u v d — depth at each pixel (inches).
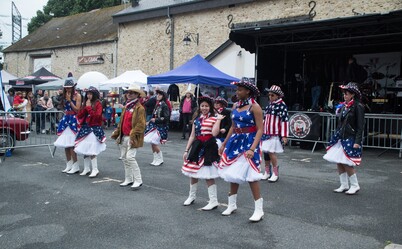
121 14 919.0
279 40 562.6
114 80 667.4
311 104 649.6
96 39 1017.5
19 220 199.3
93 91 290.0
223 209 217.8
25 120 408.8
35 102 733.3
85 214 208.4
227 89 641.6
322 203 229.9
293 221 196.9
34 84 829.2
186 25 803.4
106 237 175.8
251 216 204.1
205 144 214.5
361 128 242.4
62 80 808.3
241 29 519.2
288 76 636.7
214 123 214.5
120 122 271.3
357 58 633.6
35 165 349.4
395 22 461.7
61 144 300.8
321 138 442.3
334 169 335.9
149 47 880.3
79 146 291.4
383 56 610.9
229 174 190.7
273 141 284.2
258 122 190.4
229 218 201.8
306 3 629.6
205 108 216.5
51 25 1358.3
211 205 216.4
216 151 215.0
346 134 246.2
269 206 223.1
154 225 191.2
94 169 300.2
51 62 1170.0
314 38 544.7
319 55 664.4
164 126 348.2
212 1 743.7
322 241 170.2
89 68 1037.8
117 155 411.2
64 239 173.8
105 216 205.0
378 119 436.1
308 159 386.0
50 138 403.5
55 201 233.0
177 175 308.3
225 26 735.7
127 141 268.4
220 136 232.4
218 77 544.7
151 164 354.6
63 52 1121.4
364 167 346.0
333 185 277.0
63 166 345.4
